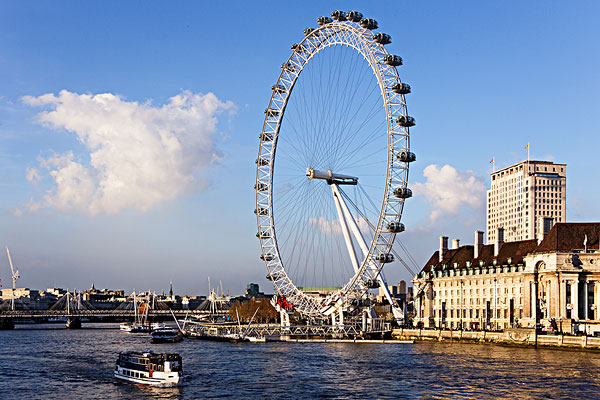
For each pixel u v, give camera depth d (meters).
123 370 137.38
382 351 194.25
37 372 150.88
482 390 122.25
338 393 120.50
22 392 124.31
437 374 141.25
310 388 125.75
